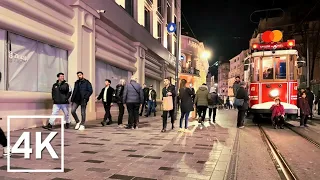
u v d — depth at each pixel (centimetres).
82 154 625
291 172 540
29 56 979
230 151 699
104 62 1539
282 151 747
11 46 898
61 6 1102
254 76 1399
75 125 1101
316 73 4131
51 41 1047
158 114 1973
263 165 589
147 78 2377
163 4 2914
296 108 1303
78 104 1005
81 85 995
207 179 475
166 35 2994
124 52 1778
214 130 1102
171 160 594
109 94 1159
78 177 466
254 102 1389
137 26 1884
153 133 968
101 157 603
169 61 3005
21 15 909
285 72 1356
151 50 2294
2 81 858
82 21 1227
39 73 1030
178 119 1546
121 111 1155
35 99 973
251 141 873
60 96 968
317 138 962
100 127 1093
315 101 2041
